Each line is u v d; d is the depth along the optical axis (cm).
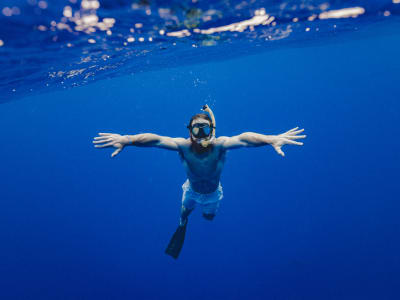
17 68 673
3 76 737
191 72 2083
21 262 2108
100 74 1147
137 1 368
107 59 812
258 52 1529
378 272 1315
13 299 1631
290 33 927
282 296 1294
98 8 376
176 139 387
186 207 541
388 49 2622
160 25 521
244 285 1442
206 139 361
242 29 694
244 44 1039
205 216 557
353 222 1741
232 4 456
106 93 2519
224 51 1166
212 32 667
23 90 1112
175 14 456
